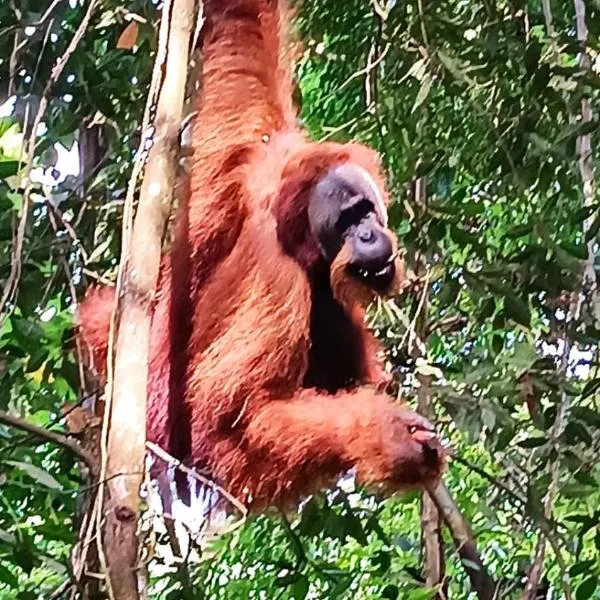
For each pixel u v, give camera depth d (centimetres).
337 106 816
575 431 559
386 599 587
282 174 557
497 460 643
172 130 381
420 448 540
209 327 556
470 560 634
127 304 358
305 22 729
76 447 385
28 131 559
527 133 613
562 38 641
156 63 396
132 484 337
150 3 566
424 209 638
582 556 808
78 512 511
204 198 561
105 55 593
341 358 604
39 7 564
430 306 700
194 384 550
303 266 557
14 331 529
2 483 467
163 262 561
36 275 527
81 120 580
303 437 534
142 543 383
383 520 977
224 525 542
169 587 548
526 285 589
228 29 581
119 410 344
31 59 559
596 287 580
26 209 453
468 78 631
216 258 562
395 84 648
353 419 545
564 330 595
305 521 604
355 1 729
